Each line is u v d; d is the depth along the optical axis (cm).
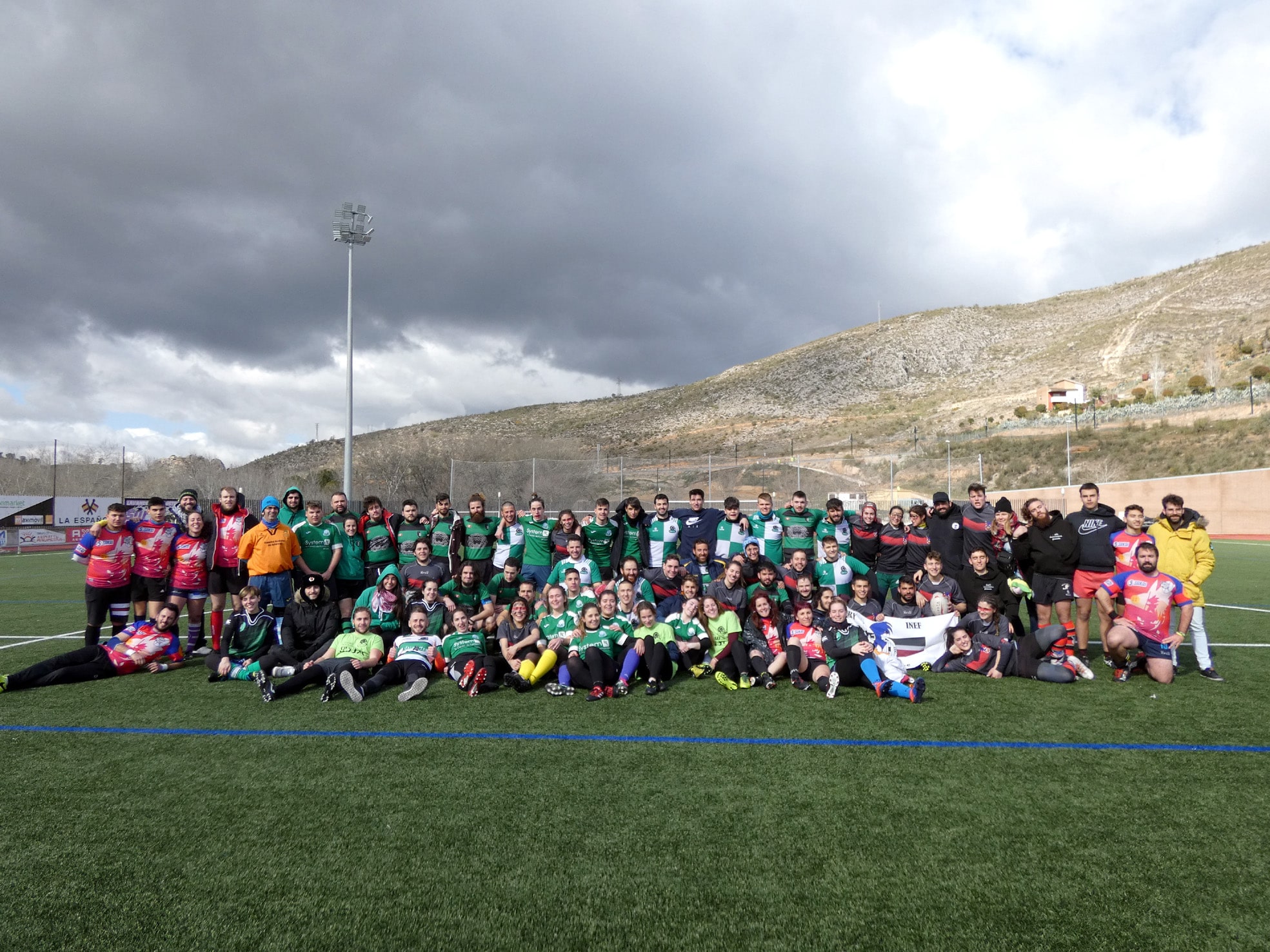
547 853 331
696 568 830
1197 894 295
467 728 528
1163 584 643
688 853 330
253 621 695
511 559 773
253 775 430
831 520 869
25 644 878
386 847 337
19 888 303
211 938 267
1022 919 278
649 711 571
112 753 471
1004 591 734
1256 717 539
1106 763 443
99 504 2753
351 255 2089
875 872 313
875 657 630
